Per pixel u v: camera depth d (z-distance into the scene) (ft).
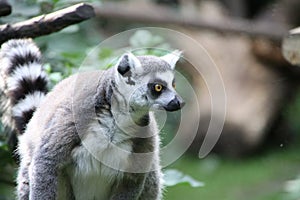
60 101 29.66
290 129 72.33
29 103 33.63
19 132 33.40
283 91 73.61
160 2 82.64
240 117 71.46
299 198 51.29
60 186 30.40
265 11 77.05
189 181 36.29
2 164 36.96
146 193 32.30
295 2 73.26
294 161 67.41
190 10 76.28
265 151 71.05
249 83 74.28
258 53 73.92
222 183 62.64
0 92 34.81
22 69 34.14
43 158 28.94
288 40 38.88
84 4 32.78
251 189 61.16
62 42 44.80
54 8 40.57
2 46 34.37
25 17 39.45
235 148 70.44
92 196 30.81
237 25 72.18
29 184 30.07
